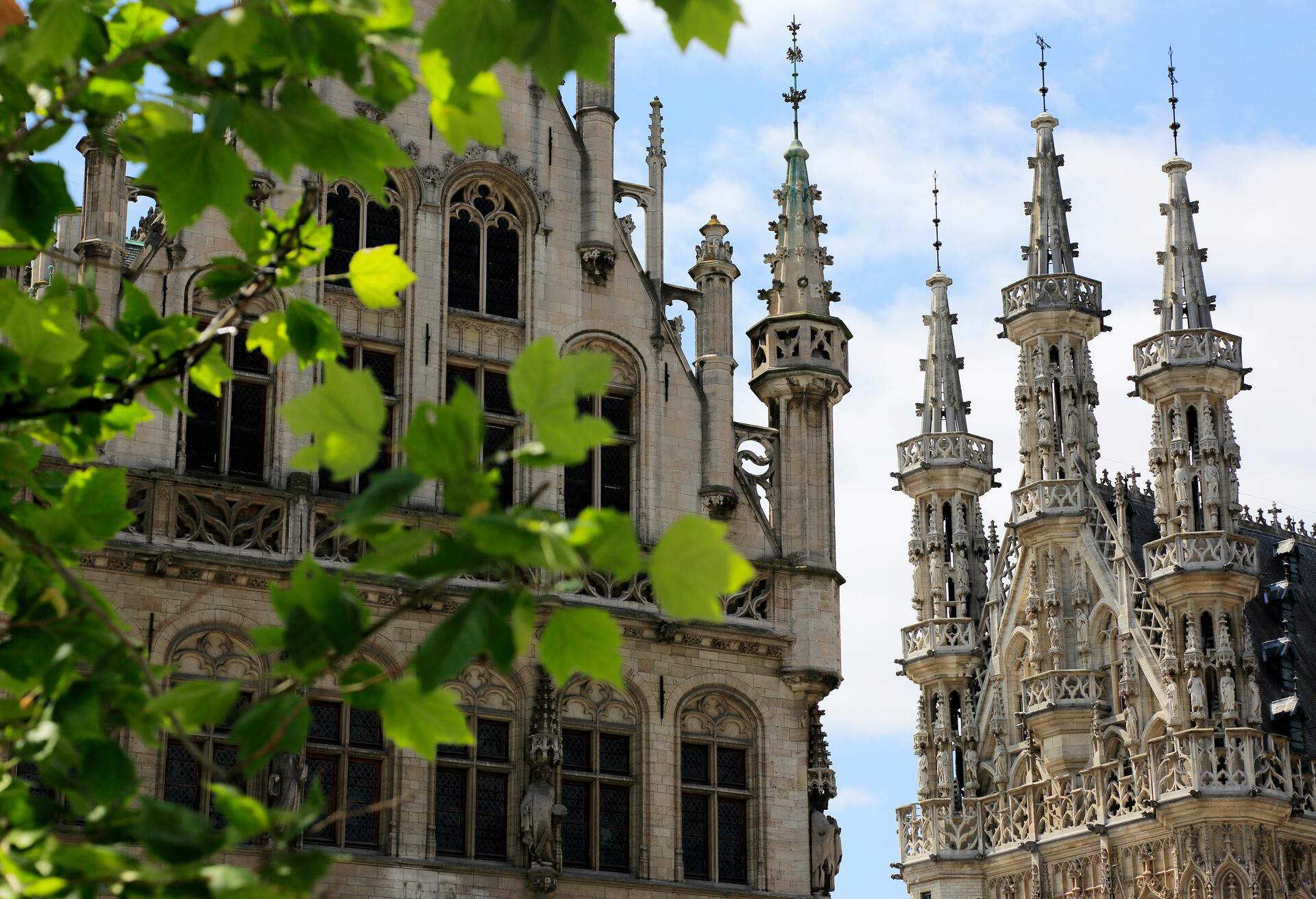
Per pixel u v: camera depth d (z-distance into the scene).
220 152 11.95
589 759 36.50
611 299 39.16
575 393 10.11
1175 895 65.81
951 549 78.25
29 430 13.84
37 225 12.91
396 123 37.84
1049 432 75.75
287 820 10.75
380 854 34.19
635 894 35.88
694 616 10.12
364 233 37.31
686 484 38.75
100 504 13.60
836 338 40.53
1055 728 71.75
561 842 35.59
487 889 34.75
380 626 11.06
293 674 11.27
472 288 38.19
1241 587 68.94
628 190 40.03
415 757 34.81
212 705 11.45
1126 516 76.81
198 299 35.16
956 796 75.88
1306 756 69.50
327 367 9.98
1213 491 70.44
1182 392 71.06
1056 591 73.50
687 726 37.28
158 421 34.25
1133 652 70.94
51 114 12.09
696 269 40.12
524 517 9.81
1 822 11.41
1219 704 69.12
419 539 9.95
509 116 39.06
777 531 39.22
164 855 10.42
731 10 9.98
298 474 34.91
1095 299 76.88
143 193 35.25
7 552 12.61
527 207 38.88
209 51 10.70
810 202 42.09
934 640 76.44
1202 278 73.31
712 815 37.19
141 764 32.59
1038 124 79.50
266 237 14.07
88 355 13.28
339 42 11.10
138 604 33.22
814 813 38.09
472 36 10.34
